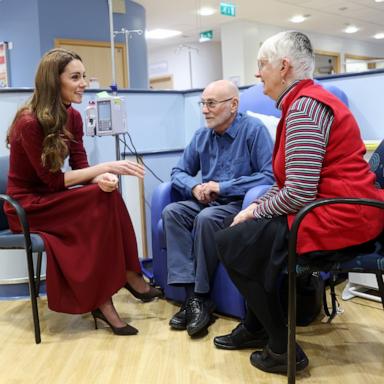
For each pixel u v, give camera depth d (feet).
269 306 5.12
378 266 4.55
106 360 5.77
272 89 5.24
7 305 7.84
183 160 7.66
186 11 25.81
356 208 4.63
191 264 6.64
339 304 7.20
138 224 8.98
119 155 8.52
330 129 4.74
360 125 8.60
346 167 4.74
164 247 7.50
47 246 6.21
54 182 6.54
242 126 7.02
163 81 38.24
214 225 6.38
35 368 5.64
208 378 5.24
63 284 6.36
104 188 6.34
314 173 4.64
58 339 6.45
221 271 6.68
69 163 7.38
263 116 7.63
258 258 4.98
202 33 28.25
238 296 6.58
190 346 6.04
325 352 5.71
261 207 5.01
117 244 6.53
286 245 4.83
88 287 6.32
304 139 4.64
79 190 6.41
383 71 8.21
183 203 6.94
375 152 5.67
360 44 37.60
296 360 5.12
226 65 29.43
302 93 4.84
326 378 5.10
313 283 6.41
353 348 5.79
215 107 6.87
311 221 4.66
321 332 6.28
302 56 5.04
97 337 6.46
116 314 6.59
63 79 6.52
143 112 10.09
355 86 8.56
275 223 4.90
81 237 6.38
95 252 6.35
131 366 5.59
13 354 6.03
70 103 7.00
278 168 5.11
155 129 10.31
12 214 6.62
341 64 35.88
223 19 27.99
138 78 24.12
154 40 34.45
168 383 5.17
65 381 5.31
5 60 21.85
